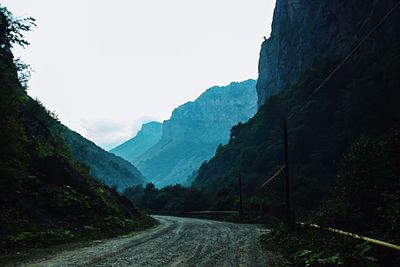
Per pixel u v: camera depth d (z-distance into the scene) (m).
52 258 10.60
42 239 14.06
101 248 13.20
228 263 9.80
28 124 25.12
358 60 96.12
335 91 96.62
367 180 12.49
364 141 13.69
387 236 8.93
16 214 15.55
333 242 9.41
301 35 149.25
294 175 60.91
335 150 73.50
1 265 9.35
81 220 19.83
